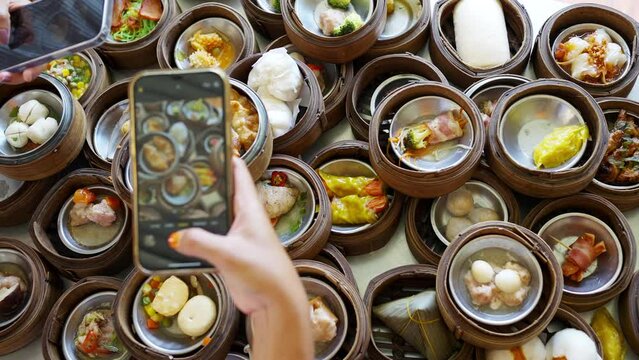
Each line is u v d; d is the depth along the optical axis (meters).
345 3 0.96
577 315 0.83
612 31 0.97
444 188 0.85
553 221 0.88
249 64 0.95
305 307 0.52
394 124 0.89
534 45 0.98
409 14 1.02
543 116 0.89
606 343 0.85
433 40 0.98
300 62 0.94
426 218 0.91
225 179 0.56
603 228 0.86
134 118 0.57
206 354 0.81
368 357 0.83
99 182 0.95
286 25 0.94
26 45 0.79
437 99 0.88
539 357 0.81
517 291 0.80
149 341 0.83
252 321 0.56
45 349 0.86
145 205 0.56
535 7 1.03
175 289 0.85
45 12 0.79
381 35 1.01
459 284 0.82
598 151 0.84
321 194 0.87
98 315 0.88
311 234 0.85
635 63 0.93
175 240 0.53
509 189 0.89
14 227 0.97
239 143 0.85
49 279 0.91
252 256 0.51
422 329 0.83
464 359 0.83
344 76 0.96
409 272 0.87
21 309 0.90
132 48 1.00
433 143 0.88
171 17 1.02
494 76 0.94
